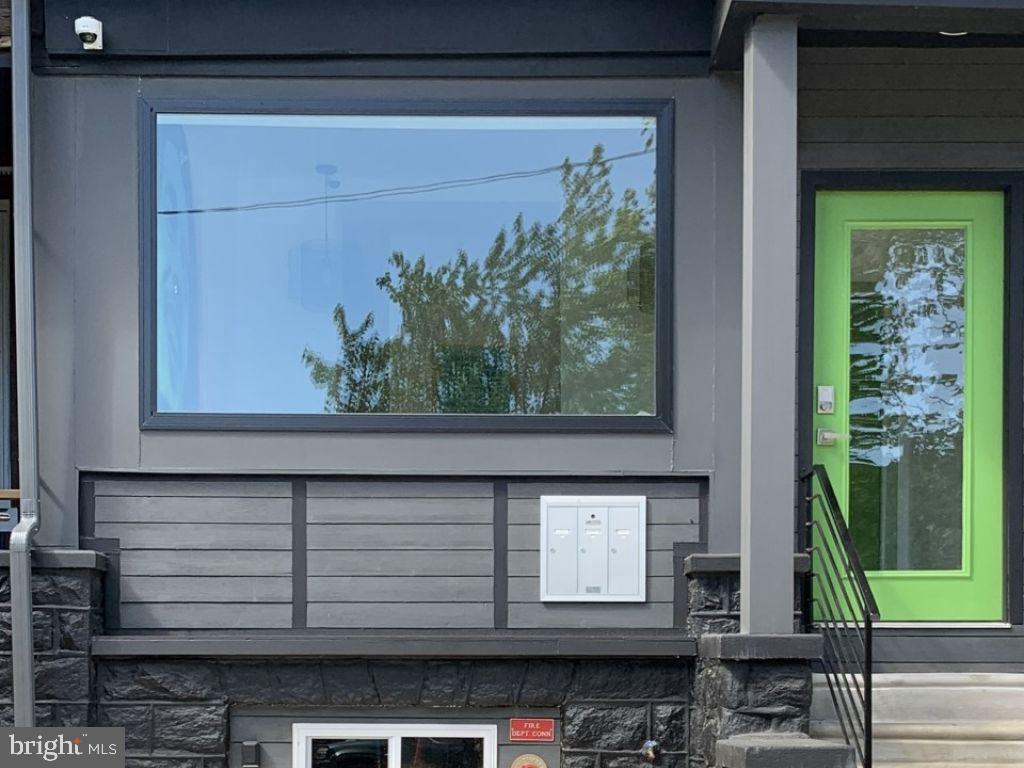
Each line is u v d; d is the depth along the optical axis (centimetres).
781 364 466
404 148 520
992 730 488
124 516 505
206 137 516
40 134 509
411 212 519
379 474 506
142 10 507
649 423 507
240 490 507
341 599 505
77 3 504
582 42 509
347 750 504
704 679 486
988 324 549
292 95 516
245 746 498
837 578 521
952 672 533
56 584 485
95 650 486
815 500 545
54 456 503
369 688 496
